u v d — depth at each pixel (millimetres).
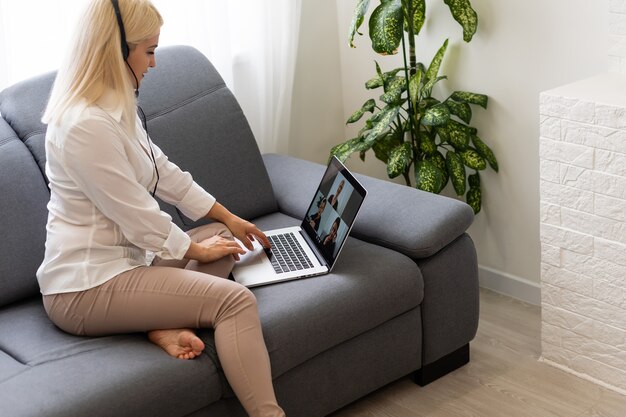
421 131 2873
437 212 2309
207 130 2564
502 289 2924
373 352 2236
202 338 1967
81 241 1956
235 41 2953
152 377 1821
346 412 2316
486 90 2773
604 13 2373
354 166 3414
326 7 3229
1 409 1712
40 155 2297
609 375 2314
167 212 2432
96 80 1921
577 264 2287
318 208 2404
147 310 1939
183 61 2621
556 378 2387
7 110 2359
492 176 2848
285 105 3119
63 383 1781
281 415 1894
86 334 1990
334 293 2113
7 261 2172
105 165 1896
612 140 2090
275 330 2000
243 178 2605
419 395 2369
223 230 2250
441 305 2340
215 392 1922
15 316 2145
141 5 1922
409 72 2945
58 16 2564
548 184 2285
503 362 2490
